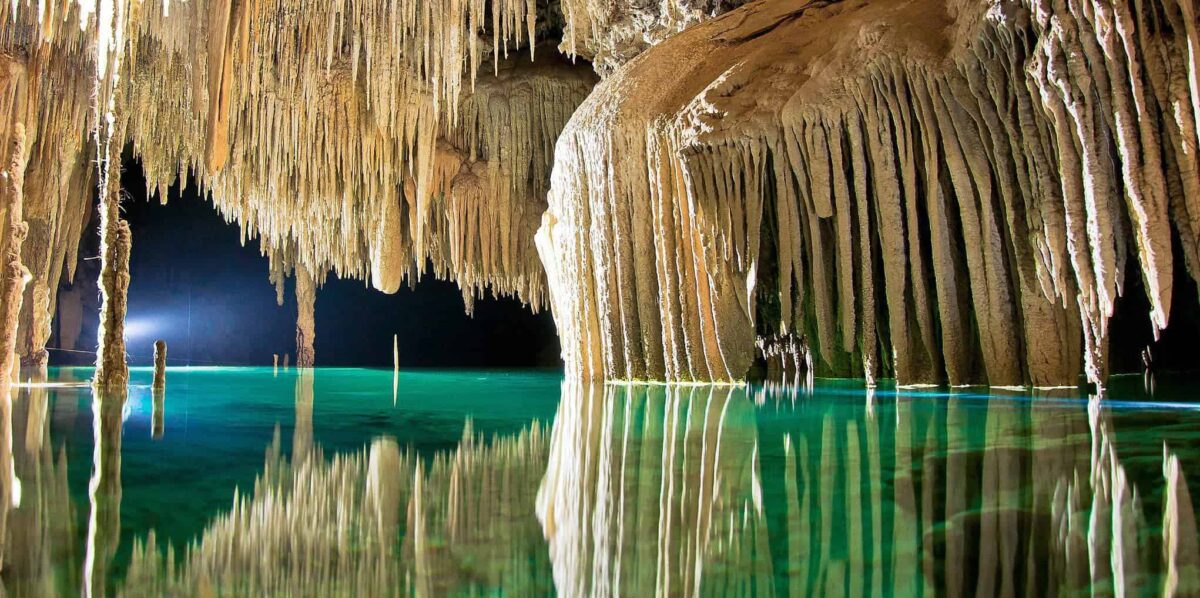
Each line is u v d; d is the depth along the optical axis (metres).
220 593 1.51
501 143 13.16
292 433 3.86
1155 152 4.77
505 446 3.41
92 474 2.70
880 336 8.16
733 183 7.23
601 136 8.00
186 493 2.39
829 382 8.00
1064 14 5.00
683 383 7.51
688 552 1.79
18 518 2.08
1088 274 5.34
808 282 8.54
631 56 10.69
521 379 10.41
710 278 7.35
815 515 2.11
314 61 11.12
